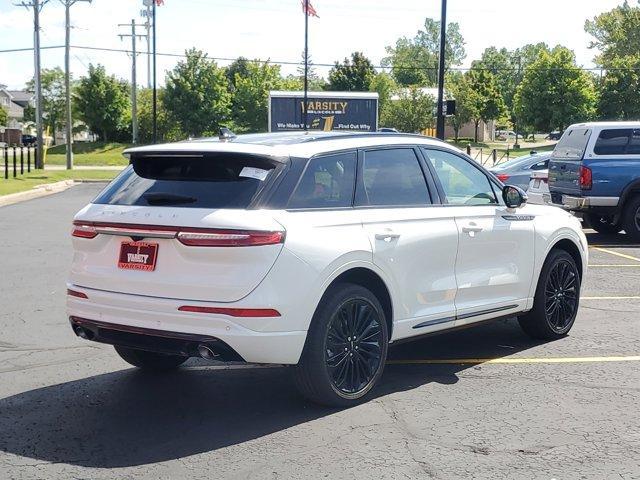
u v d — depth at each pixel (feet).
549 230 23.29
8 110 383.04
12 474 14.26
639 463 14.70
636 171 46.39
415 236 18.98
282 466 14.58
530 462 14.74
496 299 21.67
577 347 23.40
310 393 17.34
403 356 22.49
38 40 125.90
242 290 15.67
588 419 17.12
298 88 226.58
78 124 230.07
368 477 14.07
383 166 19.19
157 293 16.34
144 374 20.72
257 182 16.57
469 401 18.34
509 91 401.08
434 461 14.78
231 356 15.92
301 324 16.39
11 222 58.34
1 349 23.04
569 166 47.96
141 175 17.92
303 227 16.56
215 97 197.88
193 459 14.94
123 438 16.07
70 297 17.88
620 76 212.43
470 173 21.72
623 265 39.27
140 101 218.79
